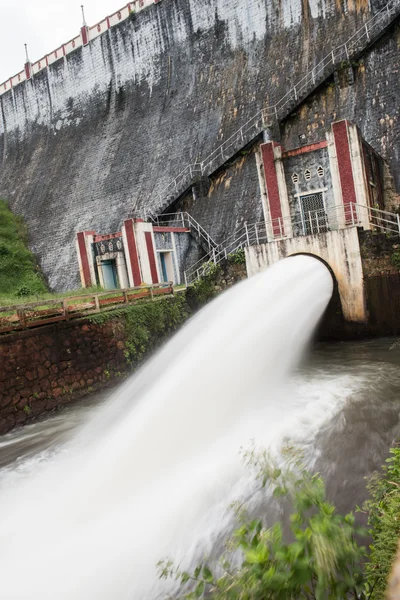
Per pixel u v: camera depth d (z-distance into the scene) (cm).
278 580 246
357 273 1725
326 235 1769
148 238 2319
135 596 576
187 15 3584
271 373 1373
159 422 1052
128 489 844
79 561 659
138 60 3884
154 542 667
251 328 1474
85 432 1193
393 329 1694
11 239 3888
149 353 1764
